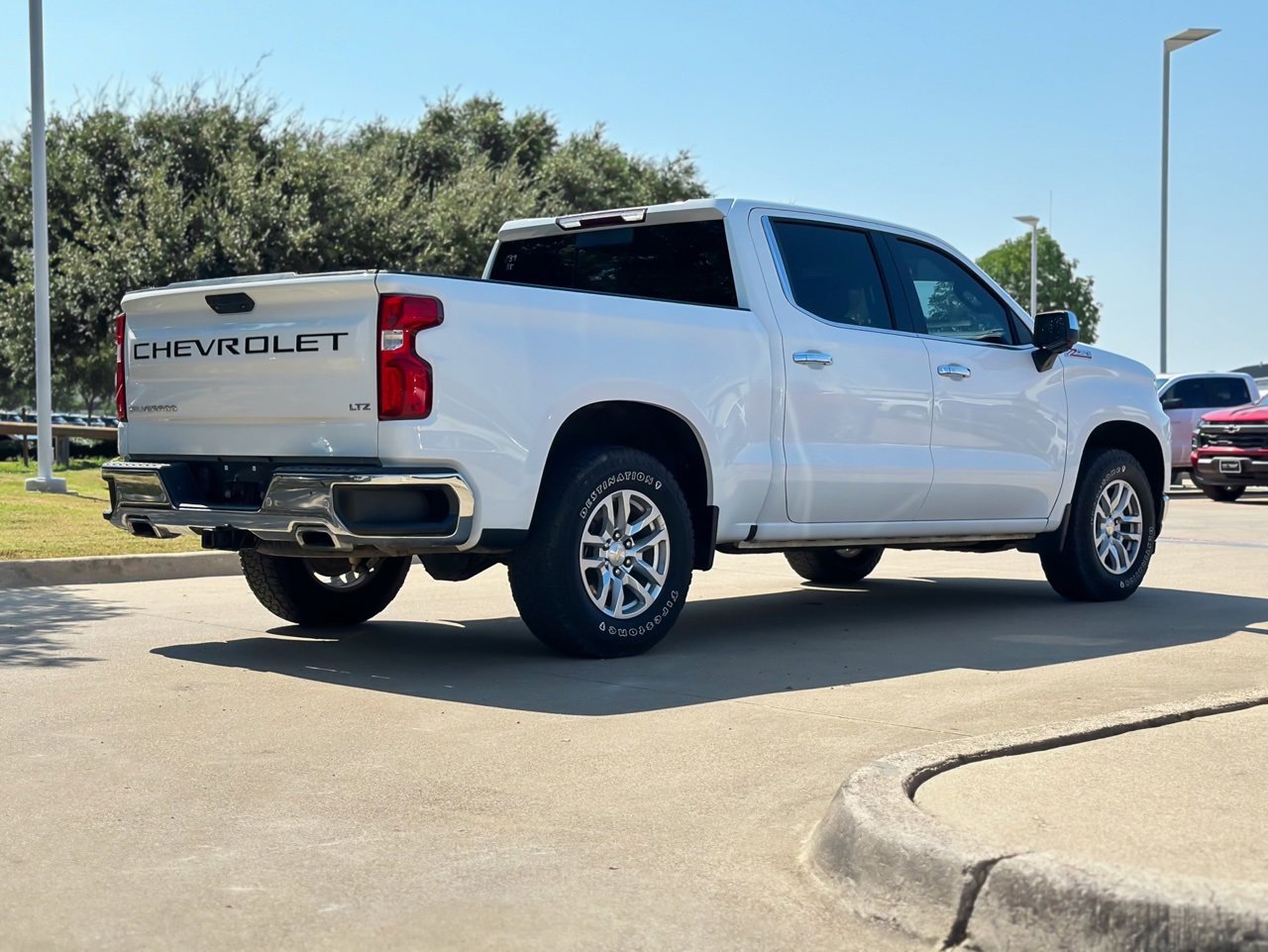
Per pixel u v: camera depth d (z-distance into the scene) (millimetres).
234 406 6258
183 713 5340
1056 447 8391
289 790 4312
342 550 6125
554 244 7934
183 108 32500
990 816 3543
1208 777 3951
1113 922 2924
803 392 7117
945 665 6461
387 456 5789
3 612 7941
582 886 3484
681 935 3176
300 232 30188
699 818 4047
